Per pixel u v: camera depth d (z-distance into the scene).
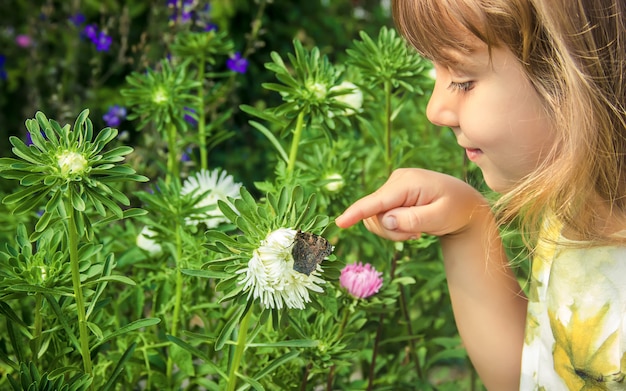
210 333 0.95
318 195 1.00
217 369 0.76
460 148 1.26
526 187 0.72
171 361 0.92
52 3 2.23
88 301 0.81
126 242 1.05
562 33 0.68
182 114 1.08
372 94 1.03
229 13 2.47
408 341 1.07
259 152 2.31
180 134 1.25
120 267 1.01
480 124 0.71
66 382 0.77
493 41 0.68
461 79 0.72
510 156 0.72
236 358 0.75
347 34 2.93
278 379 0.89
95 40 1.62
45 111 2.02
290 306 0.68
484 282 0.83
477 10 0.68
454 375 1.35
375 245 1.03
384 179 1.07
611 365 0.76
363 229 1.03
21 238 0.77
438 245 1.13
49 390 0.72
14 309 0.93
